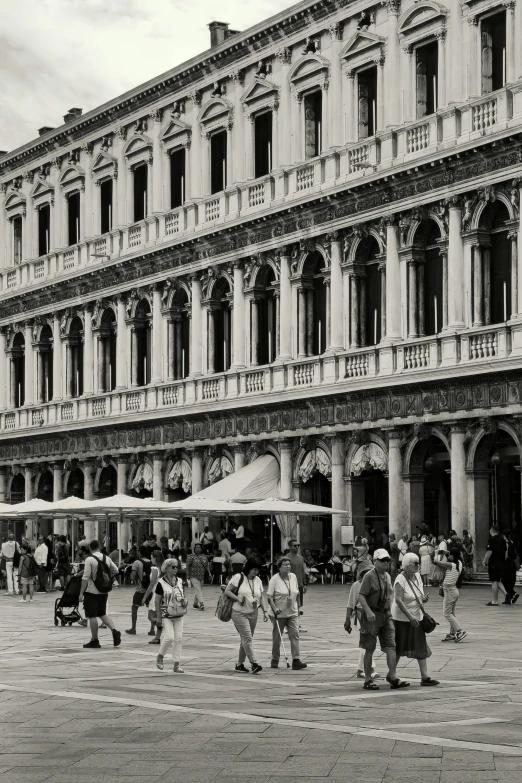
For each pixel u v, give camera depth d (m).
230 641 40.47
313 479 71.25
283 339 72.56
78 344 92.94
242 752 21.53
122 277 86.75
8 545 67.94
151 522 84.25
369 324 67.94
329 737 22.61
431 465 63.34
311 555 70.19
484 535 60.38
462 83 61.88
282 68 73.31
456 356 61.00
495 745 21.64
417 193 63.56
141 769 20.44
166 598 33.00
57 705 27.00
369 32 67.12
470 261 61.03
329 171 69.62
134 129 86.44
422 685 29.17
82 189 91.50
